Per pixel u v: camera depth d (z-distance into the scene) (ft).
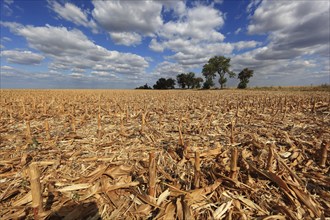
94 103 45.44
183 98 62.23
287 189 8.67
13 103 41.29
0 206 8.05
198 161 8.98
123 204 8.20
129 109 36.14
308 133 17.85
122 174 10.53
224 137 17.20
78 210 7.69
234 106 38.45
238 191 9.00
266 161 11.79
